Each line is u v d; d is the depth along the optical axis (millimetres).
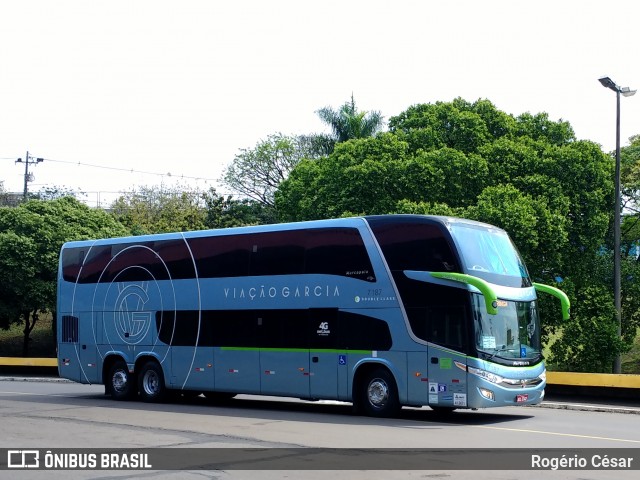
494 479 10320
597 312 30906
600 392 22641
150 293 22703
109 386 23625
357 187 32938
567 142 36094
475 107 36125
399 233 18000
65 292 25016
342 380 18375
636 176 37719
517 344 17562
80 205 47344
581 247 33094
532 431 15398
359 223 18641
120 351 23250
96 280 24203
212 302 21156
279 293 19750
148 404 22031
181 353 21703
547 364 33656
